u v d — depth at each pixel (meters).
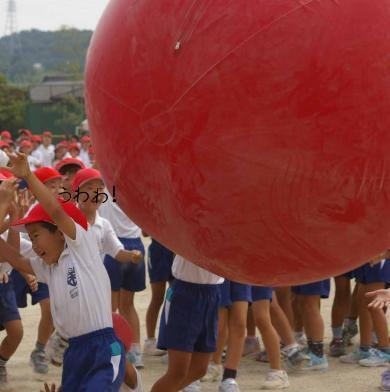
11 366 8.18
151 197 4.04
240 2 3.66
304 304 8.02
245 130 3.63
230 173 3.71
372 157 3.68
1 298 7.30
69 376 5.20
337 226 3.82
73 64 56.09
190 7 3.72
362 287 8.18
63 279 5.22
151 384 7.54
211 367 7.65
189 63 3.69
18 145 23.56
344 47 3.59
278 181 3.69
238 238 3.89
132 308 8.15
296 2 3.62
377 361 8.17
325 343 9.17
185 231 4.02
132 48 3.89
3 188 5.45
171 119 3.76
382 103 3.63
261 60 3.59
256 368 8.16
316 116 3.59
